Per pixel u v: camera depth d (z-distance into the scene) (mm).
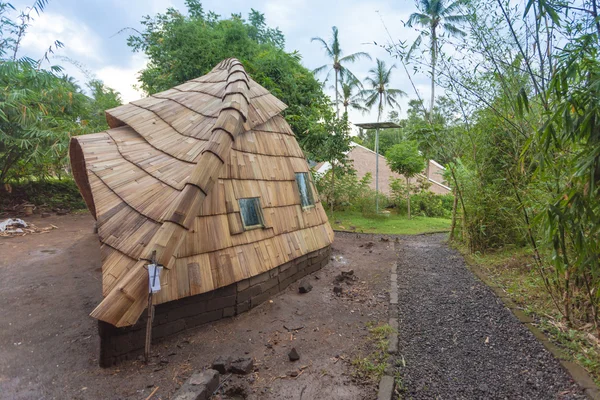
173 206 3453
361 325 3908
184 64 11414
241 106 4766
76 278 5492
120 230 3607
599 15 2383
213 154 3928
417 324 3982
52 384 2799
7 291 4926
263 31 18594
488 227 7156
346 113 12711
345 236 9781
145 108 5461
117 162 4402
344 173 13320
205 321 3785
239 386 2637
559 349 3244
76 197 13234
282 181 5406
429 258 7223
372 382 2793
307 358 3180
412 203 15352
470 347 3436
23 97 9602
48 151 10414
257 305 4375
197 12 14438
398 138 30609
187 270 3510
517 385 2803
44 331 3768
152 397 2631
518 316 4031
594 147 2328
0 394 2660
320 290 5055
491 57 4289
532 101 4055
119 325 2887
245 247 4254
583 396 2611
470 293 4973
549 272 4266
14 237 8141
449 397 2664
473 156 7035
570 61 2389
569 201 2496
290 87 12234
